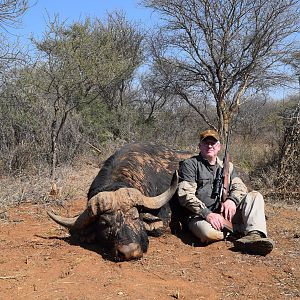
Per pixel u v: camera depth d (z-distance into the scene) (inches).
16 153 477.4
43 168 466.9
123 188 237.6
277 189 397.1
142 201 234.2
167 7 814.5
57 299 183.9
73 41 524.7
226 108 832.3
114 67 566.9
